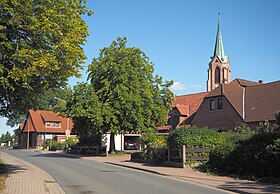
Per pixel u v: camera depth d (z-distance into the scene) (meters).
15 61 12.41
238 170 16.45
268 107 34.06
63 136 67.81
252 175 15.38
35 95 14.60
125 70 34.94
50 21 12.42
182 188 13.19
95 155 38.72
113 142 39.78
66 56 13.21
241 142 17.73
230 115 36.22
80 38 13.93
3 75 12.56
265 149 15.00
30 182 14.12
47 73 12.86
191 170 19.69
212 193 12.01
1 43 11.83
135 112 34.12
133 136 54.22
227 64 77.12
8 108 14.73
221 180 15.27
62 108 36.28
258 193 11.55
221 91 37.69
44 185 13.43
